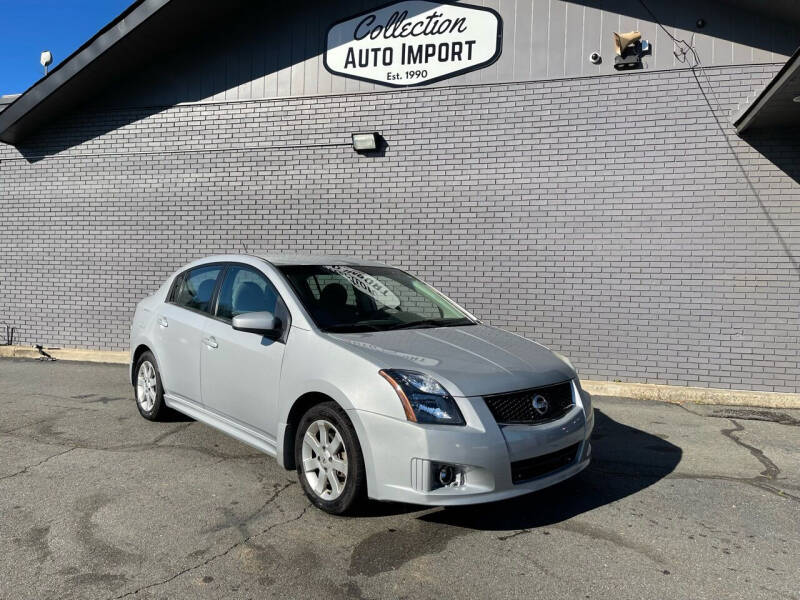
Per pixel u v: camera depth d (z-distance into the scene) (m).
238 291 4.72
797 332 6.84
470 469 3.23
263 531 3.44
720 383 7.06
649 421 6.05
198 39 8.73
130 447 4.91
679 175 7.12
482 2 7.71
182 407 5.05
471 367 3.56
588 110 7.39
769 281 6.90
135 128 9.00
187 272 5.47
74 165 9.29
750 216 6.93
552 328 7.55
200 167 8.78
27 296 9.58
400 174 8.03
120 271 9.17
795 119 6.50
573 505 3.93
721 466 4.74
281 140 8.47
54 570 2.99
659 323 7.21
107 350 9.28
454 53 7.82
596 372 7.43
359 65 8.16
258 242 8.59
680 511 3.87
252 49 8.56
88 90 8.89
